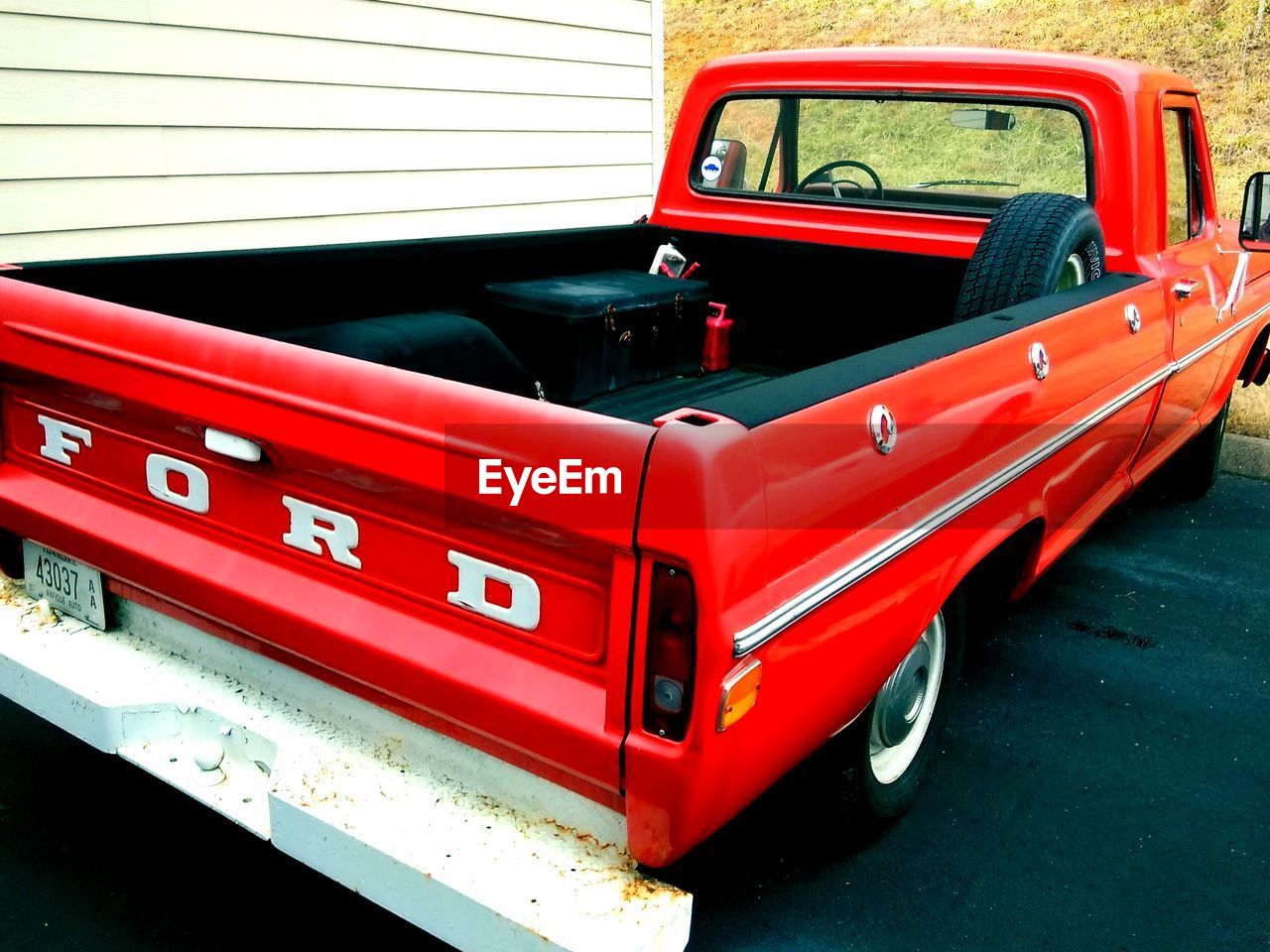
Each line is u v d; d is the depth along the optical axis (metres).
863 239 3.79
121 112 4.64
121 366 2.01
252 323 3.00
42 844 2.54
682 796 1.56
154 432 2.05
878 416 1.86
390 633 1.81
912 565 2.05
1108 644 3.74
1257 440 6.10
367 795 1.79
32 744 2.95
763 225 4.02
